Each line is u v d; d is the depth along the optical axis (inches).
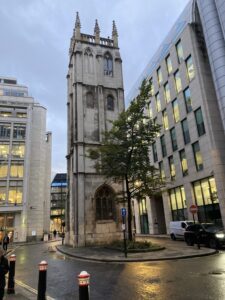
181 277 369.1
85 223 1026.1
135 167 805.9
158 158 1553.9
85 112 1201.4
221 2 1127.0
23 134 2070.6
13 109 2102.6
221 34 1120.2
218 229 738.2
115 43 1405.0
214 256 557.3
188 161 1240.8
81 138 1141.1
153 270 437.4
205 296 272.7
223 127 1063.0
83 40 1337.4
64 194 4087.1
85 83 1258.6
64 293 328.5
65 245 1159.6
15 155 1996.8
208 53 1160.2
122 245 780.0
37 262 657.6
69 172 1282.0
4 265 262.2
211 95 1158.3
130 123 826.8
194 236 786.8
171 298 273.7
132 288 326.6
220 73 1082.1
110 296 297.1
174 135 1400.1
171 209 1402.6
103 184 1093.1
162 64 1550.2
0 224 1846.7
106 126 1211.9
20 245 1504.7
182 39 1331.2
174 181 1360.7
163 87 1528.1
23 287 366.9
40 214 2066.9
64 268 528.1
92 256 663.8
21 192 1926.7
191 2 1348.4
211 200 1083.3
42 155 2218.3
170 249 701.9
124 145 820.0
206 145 1115.9
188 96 1279.5
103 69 1315.2
